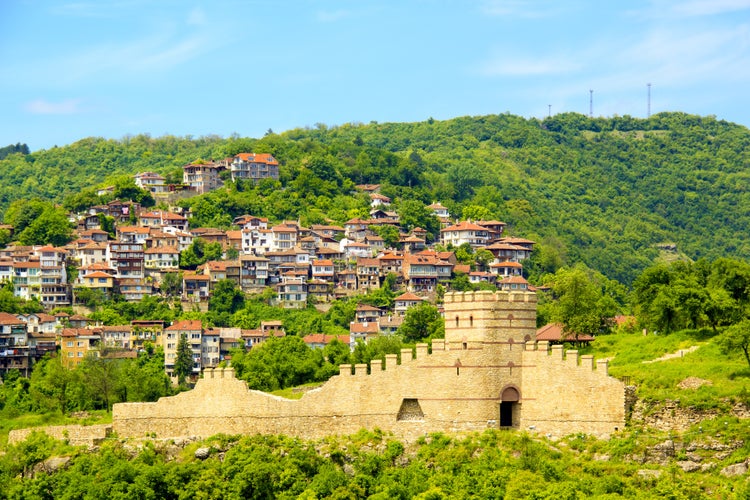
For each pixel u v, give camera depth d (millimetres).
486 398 178750
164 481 179250
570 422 176125
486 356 179250
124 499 176750
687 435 172750
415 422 180750
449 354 180500
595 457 172125
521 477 167750
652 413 177750
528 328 180750
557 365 177500
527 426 178250
